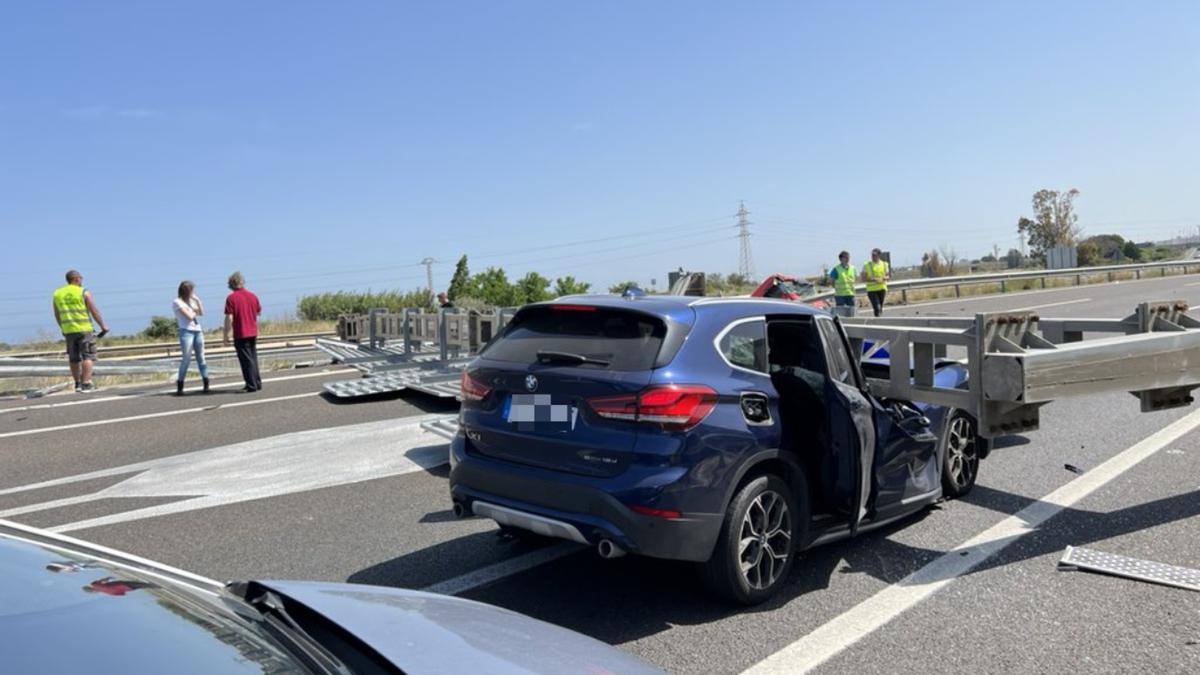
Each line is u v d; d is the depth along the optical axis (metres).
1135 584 4.47
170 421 10.19
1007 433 5.11
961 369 6.36
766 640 3.92
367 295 40.88
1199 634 3.86
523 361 4.44
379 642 2.15
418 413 10.23
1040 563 4.83
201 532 5.85
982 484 6.52
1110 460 7.13
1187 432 8.08
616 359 4.12
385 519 6.06
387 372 13.45
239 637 2.01
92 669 1.69
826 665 3.65
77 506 6.63
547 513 4.11
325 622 2.31
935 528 5.52
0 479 7.65
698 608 4.31
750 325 4.47
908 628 4.02
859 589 4.53
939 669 3.60
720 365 4.20
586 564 5.02
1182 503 5.83
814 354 4.86
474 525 5.88
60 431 9.74
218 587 2.62
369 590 2.69
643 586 4.64
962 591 4.46
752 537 4.26
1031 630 3.96
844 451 4.63
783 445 4.36
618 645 3.90
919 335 5.41
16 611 1.87
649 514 3.84
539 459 4.22
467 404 4.66
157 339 32.91
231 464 7.93
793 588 4.56
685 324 4.20
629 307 4.30
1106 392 5.20
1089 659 3.66
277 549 5.45
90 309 13.20
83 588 2.07
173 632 1.93
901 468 5.12
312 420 10.00
